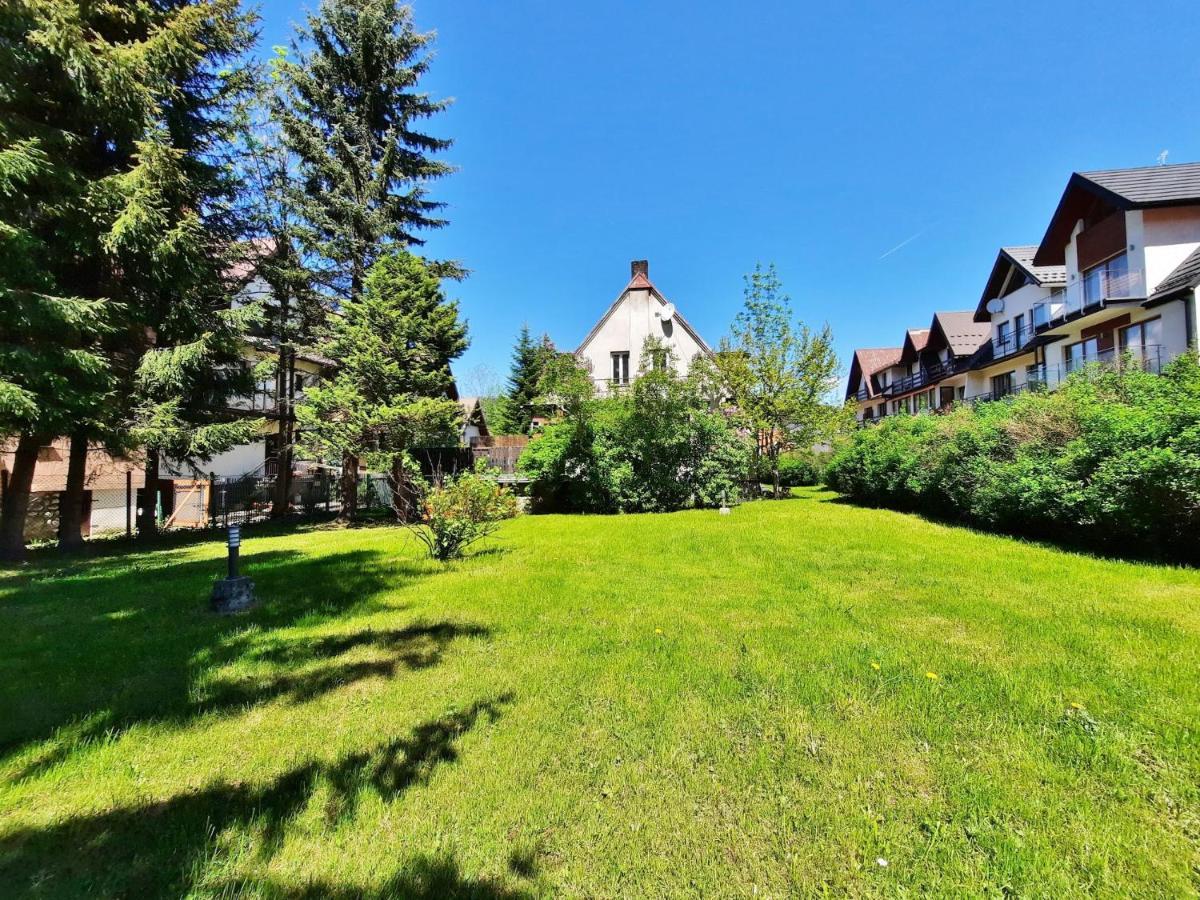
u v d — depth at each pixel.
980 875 1.73
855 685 3.08
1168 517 5.86
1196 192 13.61
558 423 15.05
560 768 2.36
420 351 13.82
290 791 2.22
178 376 9.87
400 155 15.11
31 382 7.80
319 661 3.64
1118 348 15.80
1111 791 2.11
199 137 10.94
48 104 8.31
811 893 1.69
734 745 2.51
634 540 8.68
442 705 2.96
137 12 9.34
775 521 10.74
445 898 1.67
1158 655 3.38
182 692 3.17
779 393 17.47
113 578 6.50
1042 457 7.73
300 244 13.50
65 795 2.20
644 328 24.45
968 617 4.23
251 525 14.15
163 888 1.71
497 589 5.51
